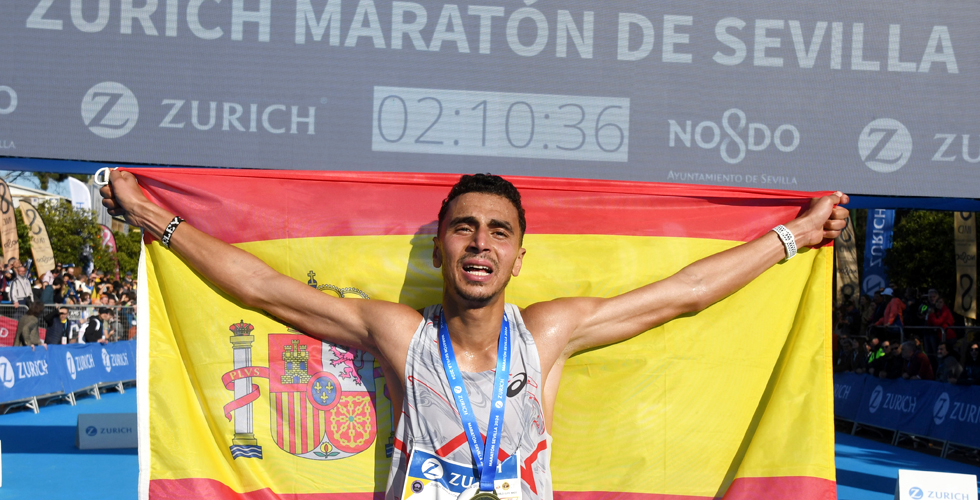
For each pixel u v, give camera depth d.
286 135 4.68
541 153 4.79
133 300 16.59
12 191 20.55
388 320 2.97
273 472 3.34
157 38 4.61
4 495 5.87
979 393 7.83
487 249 2.79
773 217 3.63
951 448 8.25
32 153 4.53
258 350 3.35
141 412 3.25
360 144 4.72
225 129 4.65
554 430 3.43
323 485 3.35
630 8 4.81
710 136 4.84
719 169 4.84
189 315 3.32
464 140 4.76
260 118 4.67
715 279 3.31
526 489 2.84
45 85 4.55
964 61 4.89
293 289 3.12
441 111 4.75
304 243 3.48
